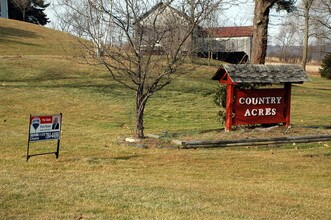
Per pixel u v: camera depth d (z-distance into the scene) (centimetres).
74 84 2188
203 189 786
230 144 1209
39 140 943
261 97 1355
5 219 559
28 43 3784
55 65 2542
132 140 1225
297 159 1077
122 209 630
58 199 661
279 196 763
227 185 830
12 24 4709
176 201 685
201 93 2173
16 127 1454
